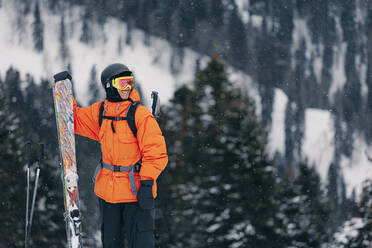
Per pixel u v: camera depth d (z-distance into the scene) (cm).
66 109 290
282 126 16750
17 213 2619
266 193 2273
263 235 2227
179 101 2853
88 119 305
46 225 2448
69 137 287
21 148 2791
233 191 2286
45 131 6147
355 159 16412
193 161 2462
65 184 278
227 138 2381
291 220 2353
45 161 2464
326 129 17550
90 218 2367
